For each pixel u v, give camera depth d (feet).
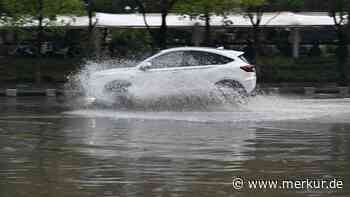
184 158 45.09
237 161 44.11
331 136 55.77
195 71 81.87
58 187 36.45
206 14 128.36
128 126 62.64
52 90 113.09
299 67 141.59
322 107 82.23
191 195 34.58
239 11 133.90
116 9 155.12
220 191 35.53
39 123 65.57
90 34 137.08
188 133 57.52
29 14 124.47
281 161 44.11
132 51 137.80
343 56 131.95
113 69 84.12
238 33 156.56
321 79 136.56
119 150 48.39
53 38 149.07
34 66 139.03
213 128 61.16
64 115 73.61
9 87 123.75
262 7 135.95
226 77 82.38
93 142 52.37
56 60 142.41
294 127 61.93
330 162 43.75
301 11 155.22
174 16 144.05
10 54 149.89
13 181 38.04
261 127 61.93
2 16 125.70
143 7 133.80
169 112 76.59
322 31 165.07
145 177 39.06
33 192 35.29
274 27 148.46
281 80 136.36
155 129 60.39
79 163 43.39
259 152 47.67
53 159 44.96
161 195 34.55
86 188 36.22
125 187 36.45
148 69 82.17
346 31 131.95
